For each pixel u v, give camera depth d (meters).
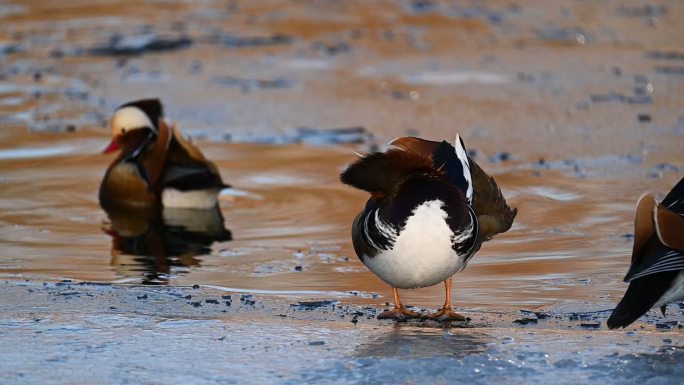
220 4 29.02
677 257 7.36
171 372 7.10
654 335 8.02
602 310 9.25
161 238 12.71
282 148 16.94
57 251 11.98
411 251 8.23
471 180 8.87
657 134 17.17
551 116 18.41
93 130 18.20
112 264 11.41
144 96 20.23
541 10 27.95
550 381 6.92
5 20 27.00
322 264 11.38
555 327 8.70
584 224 12.76
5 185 15.16
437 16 27.38
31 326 8.21
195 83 21.17
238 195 14.61
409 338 7.95
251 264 11.41
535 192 14.23
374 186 8.52
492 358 7.33
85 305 9.21
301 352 7.55
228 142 17.31
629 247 11.80
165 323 8.35
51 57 23.52
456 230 8.22
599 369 7.13
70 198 14.66
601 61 22.61
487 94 20.05
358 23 26.72
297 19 27.09
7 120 18.75
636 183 14.59
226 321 8.48
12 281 10.20
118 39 24.92
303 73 22.00
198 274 10.97
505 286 10.29
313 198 14.45
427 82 21.12
